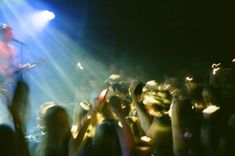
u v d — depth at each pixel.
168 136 3.83
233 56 10.74
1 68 4.19
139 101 4.13
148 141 3.89
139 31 10.91
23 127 2.82
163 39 10.97
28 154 2.77
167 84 5.00
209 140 3.55
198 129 3.83
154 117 4.03
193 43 10.94
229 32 10.85
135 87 4.14
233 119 3.47
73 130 3.50
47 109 3.17
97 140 3.27
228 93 3.72
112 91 4.21
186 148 3.70
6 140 2.60
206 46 10.89
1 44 4.41
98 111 3.42
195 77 4.54
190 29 10.98
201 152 3.73
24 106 2.85
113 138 3.29
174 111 3.78
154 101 3.95
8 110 2.86
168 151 3.82
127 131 3.57
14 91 2.84
